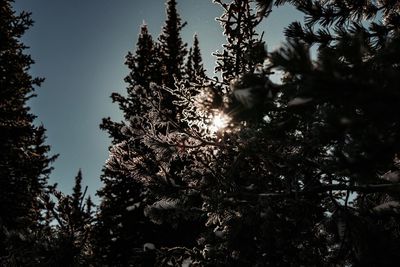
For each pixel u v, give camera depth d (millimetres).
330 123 1556
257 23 5301
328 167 2588
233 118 2082
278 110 2160
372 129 1575
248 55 2195
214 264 4098
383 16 3680
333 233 3789
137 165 4793
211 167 4828
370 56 2455
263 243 3738
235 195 3949
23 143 14680
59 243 5027
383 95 1252
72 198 5371
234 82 1998
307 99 1447
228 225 4023
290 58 1393
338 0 3551
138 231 10508
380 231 3367
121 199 11664
